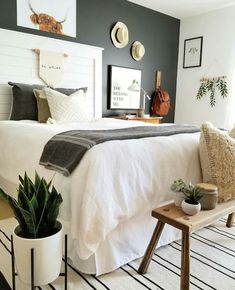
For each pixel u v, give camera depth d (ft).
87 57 10.74
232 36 12.23
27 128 6.14
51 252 3.46
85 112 8.77
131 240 4.68
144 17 12.68
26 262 3.40
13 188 6.44
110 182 4.10
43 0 9.46
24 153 5.60
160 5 12.40
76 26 10.46
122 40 11.80
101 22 11.23
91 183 3.91
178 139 5.51
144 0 11.87
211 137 5.00
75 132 5.12
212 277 4.40
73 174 4.14
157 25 13.28
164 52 13.85
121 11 11.80
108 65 11.74
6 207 6.94
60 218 4.28
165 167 4.92
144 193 4.56
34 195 3.50
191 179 5.37
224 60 12.62
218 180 4.83
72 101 8.50
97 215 3.90
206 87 13.37
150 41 13.12
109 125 7.29
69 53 10.18
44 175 4.80
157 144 5.03
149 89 13.56
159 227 4.27
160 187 4.82
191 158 5.41
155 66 13.58
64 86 10.19
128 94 12.59
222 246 5.38
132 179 4.38
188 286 3.78
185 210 4.07
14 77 8.98
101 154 4.12
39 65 9.45
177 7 12.59
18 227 3.65
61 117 8.13
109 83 11.87
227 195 4.75
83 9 10.59
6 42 8.66
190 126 7.49
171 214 4.07
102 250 4.30
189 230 3.71
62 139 4.75
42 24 9.54
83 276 4.29
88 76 10.90
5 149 6.44
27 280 3.48
